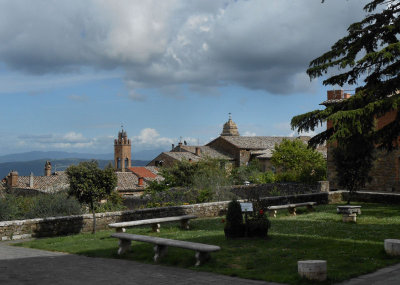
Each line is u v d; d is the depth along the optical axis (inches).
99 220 666.2
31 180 1845.5
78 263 377.7
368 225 592.4
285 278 291.6
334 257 360.5
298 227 587.5
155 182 1317.7
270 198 903.1
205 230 599.5
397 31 609.9
